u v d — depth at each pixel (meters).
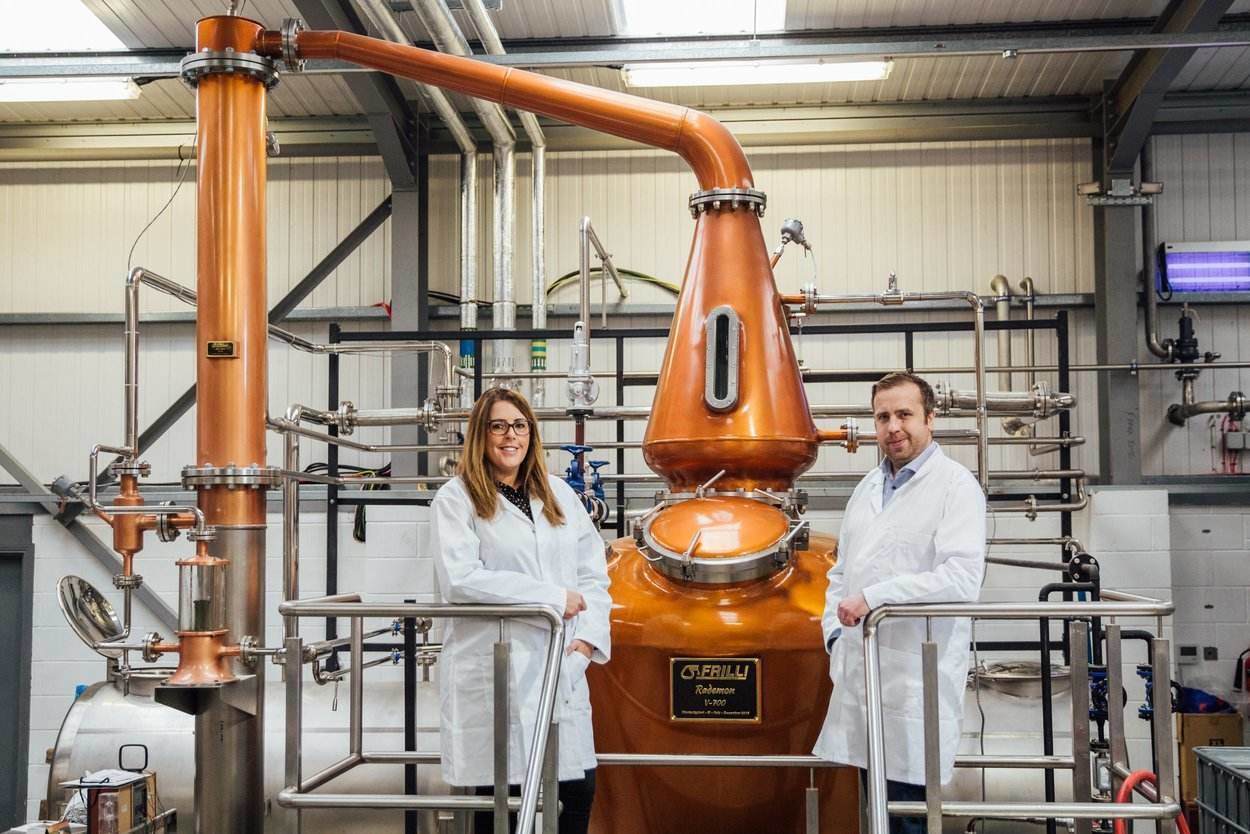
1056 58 7.49
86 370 8.56
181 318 8.44
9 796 7.92
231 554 3.97
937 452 3.16
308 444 8.40
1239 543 7.69
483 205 8.44
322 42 4.31
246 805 3.91
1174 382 8.03
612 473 8.16
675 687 3.70
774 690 3.67
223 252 4.05
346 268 8.50
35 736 7.82
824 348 8.23
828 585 3.58
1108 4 7.00
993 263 8.18
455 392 5.72
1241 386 8.03
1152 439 8.01
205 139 4.11
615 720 3.80
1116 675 3.23
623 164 8.42
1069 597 5.62
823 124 8.14
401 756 3.93
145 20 7.15
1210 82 7.90
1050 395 5.41
